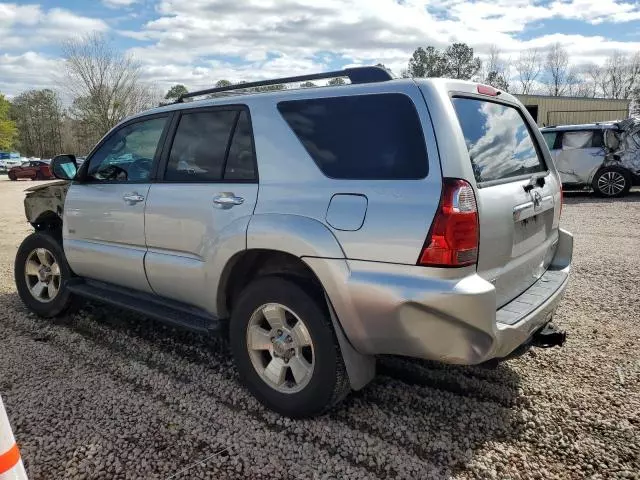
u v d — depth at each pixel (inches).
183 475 99.7
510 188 113.1
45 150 3307.1
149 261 141.6
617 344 154.0
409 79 106.3
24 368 145.0
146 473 100.3
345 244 103.3
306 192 111.2
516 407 120.7
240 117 126.8
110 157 159.2
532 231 124.2
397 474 99.0
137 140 151.6
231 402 126.1
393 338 101.3
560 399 123.7
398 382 132.5
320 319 109.2
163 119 145.6
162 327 174.7
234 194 121.9
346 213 104.0
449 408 120.9
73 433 113.2
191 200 130.2
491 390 128.1
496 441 108.6
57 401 126.6
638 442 107.3
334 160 110.0
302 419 117.3
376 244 100.0
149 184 143.3
